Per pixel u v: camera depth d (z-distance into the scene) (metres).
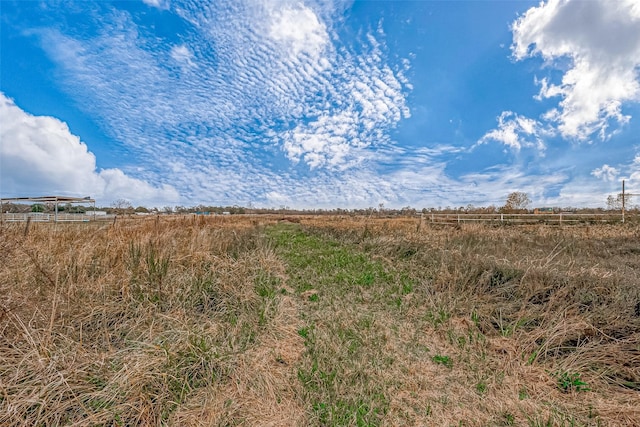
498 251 6.64
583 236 9.72
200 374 2.41
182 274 4.16
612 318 3.09
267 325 3.42
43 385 1.92
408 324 3.65
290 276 5.77
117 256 4.23
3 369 2.07
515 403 2.21
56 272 3.34
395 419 2.04
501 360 2.77
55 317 2.71
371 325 3.57
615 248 7.46
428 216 20.95
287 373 2.57
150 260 4.00
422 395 2.32
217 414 2.00
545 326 3.15
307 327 3.54
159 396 2.05
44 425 1.76
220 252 5.58
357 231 11.79
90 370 2.19
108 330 2.85
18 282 3.23
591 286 3.92
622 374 2.49
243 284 4.42
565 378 2.46
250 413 2.05
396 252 7.52
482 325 3.44
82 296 3.18
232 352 2.74
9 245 3.90
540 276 4.26
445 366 2.74
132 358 2.31
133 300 3.28
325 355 2.81
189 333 2.73
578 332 2.92
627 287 3.84
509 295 4.07
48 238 4.80
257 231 10.43
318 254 7.99
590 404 2.17
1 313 2.52
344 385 2.36
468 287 4.50
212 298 3.93
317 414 2.05
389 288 5.01
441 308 3.96
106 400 1.95
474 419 2.06
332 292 4.84
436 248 7.20
